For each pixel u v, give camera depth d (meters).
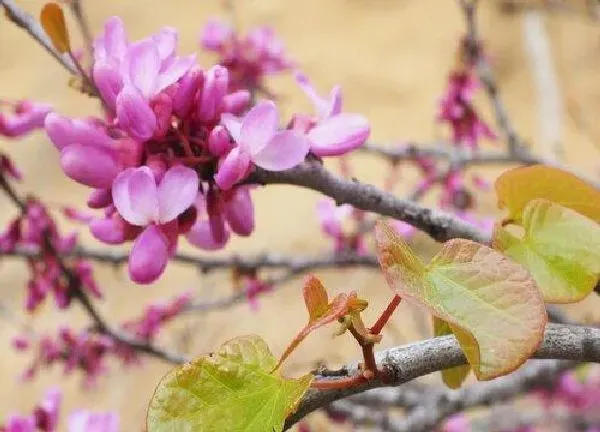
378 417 0.51
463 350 0.32
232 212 0.36
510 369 0.32
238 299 0.61
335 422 0.52
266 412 0.32
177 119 0.36
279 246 1.32
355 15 1.97
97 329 0.51
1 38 1.93
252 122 0.35
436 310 0.32
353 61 1.83
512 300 0.32
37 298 0.49
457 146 0.61
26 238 0.49
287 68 0.61
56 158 1.55
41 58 1.85
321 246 1.30
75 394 1.12
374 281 1.10
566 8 0.97
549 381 0.57
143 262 0.35
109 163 0.36
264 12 2.01
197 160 0.36
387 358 0.33
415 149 0.61
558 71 1.59
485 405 0.50
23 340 0.65
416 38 1.86
